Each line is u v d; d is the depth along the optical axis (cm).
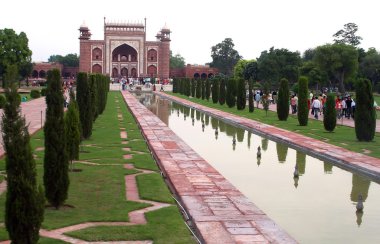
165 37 7381
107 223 715
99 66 7312
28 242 541
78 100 1520
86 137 1545
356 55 4809
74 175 1023
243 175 1159
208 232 683
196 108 3319
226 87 3544
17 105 550
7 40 4962
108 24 7225
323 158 1360
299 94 2130
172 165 1162
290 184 1064
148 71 7362
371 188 1033
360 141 1619
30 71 5691
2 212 755
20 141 540
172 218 737
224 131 2089
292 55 5641
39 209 546
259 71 5888
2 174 1023
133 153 1316
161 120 2489
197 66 7838
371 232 748
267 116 2617
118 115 2559
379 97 4591
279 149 1567
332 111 1873
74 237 653
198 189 929
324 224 785
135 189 917
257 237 668
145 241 647
